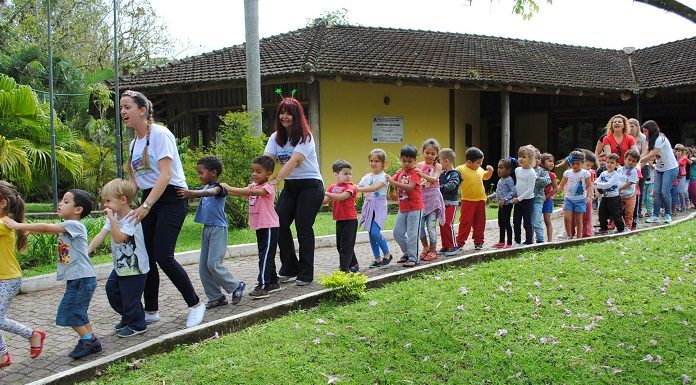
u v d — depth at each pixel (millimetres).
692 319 4516
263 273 5512
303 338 4359
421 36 18031
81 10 27266
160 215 4695
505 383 3680
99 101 15445
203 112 15102
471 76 14812
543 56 18391
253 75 11008
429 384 3668
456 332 4398
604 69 18250
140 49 28891
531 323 4547
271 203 5566
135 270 4508
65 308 4164
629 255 6566
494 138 18906
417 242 6719
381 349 4156
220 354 4094
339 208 6230
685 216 10945
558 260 6406
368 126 15055
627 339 4203
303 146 5641
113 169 14578
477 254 6680
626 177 9031
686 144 16703
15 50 20672
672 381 3629
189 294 4750
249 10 10953
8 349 4461
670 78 16453
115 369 3879
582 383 3645
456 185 7309
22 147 12789
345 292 5215
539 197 7895
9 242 4141
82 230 4277
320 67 13250
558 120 18344
